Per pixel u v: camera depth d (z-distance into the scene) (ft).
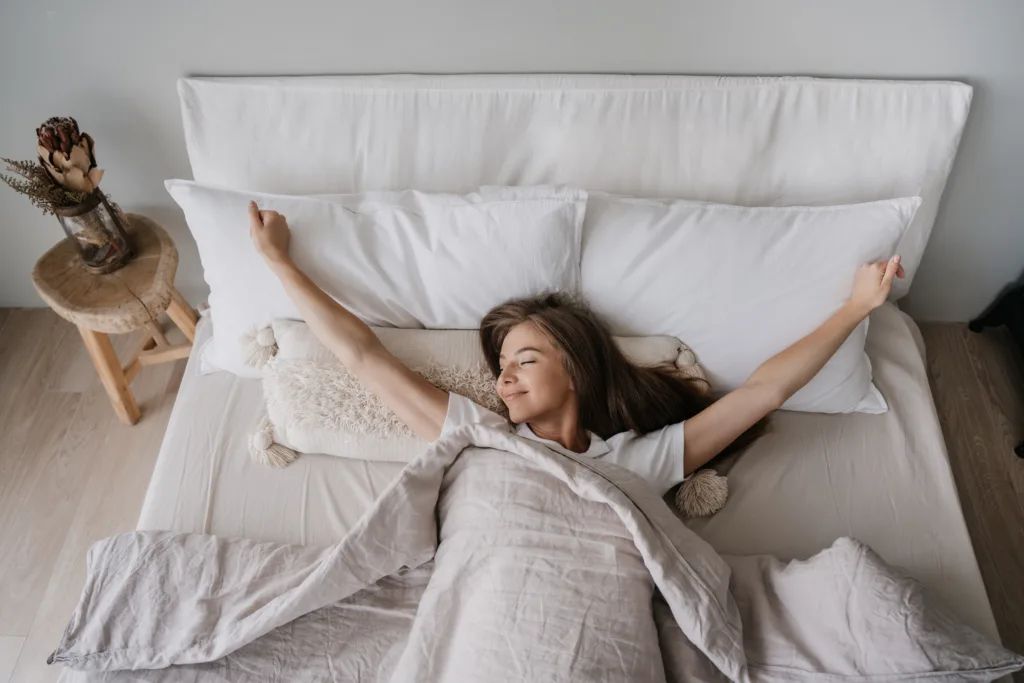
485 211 4.37
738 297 4.44
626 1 4.49
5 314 6.61
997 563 5.42
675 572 3.62
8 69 4.75
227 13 4.52
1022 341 6.08
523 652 3.36
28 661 4.97
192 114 4.77
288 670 3.67
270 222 4.25
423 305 4.53
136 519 5.60
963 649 3.43
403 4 4.50
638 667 3.41
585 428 4.45
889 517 4.35
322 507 4.30
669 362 4.56
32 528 5.52
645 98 4.74
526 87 4.76
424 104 4.75
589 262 4.48
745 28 4.62
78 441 5.95
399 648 3.76
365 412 4.30
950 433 6.07
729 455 4.58
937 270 6.20
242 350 4.55
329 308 4.26
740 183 4.95
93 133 5.16
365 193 4.63
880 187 4.94
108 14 4.50
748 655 3.67
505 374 4.36
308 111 4.76
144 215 5.77
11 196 5.57
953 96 4.73
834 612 3.63
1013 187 5.46
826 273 4.39
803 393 4.63
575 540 3.66
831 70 4.83
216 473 4.41
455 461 4.04
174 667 3.67
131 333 6.60
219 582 3.83
